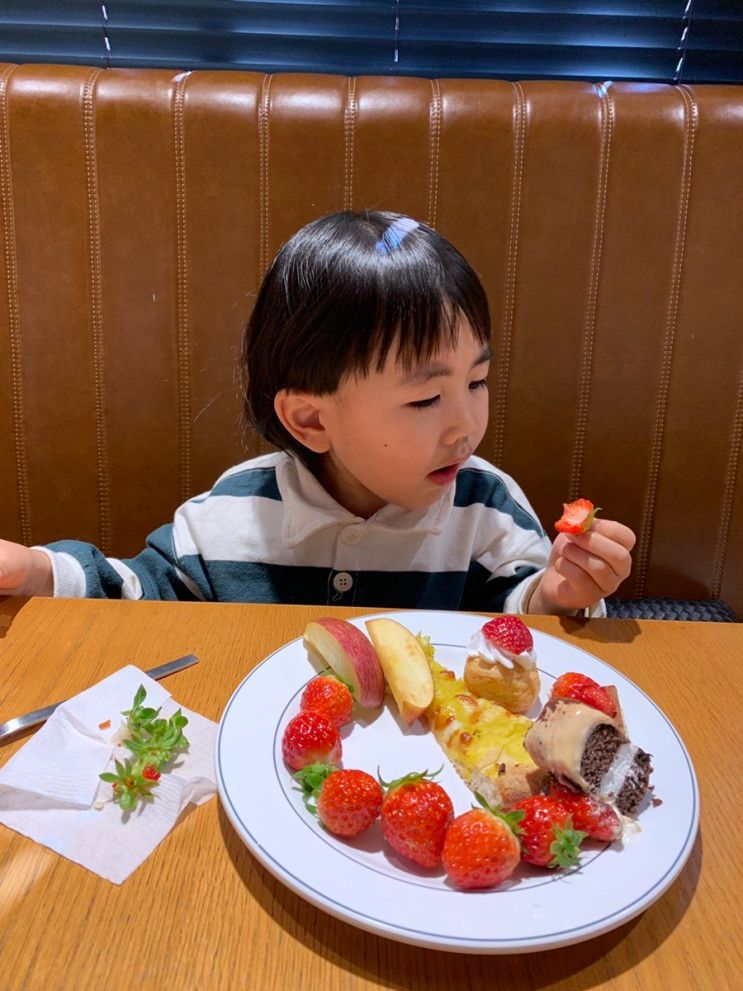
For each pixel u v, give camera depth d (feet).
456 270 2.70
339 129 4.00
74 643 2.38
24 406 4.33
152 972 1.41
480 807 1.78
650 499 4.44
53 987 1.38
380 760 1.98
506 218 4.09
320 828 1.68
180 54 5.53
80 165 4.03
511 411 4.32
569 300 4.18
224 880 1.61
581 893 1.51
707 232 4.10
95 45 5.50
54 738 1.93
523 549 3.51
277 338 2.87
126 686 2.12
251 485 3.57
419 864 1.62
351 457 2.93
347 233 2.79
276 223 4.10
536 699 2.21
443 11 5.43
